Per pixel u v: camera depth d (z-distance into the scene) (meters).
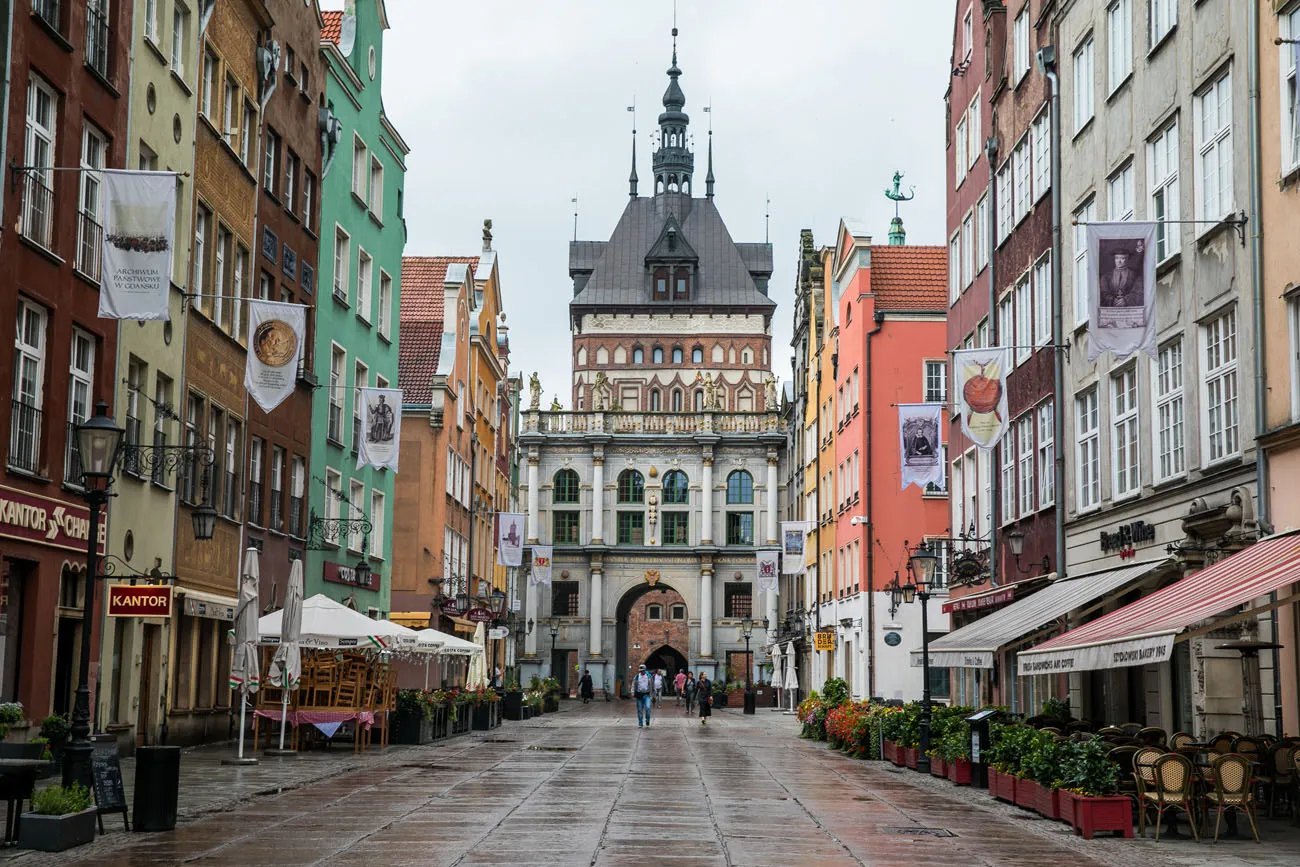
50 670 24.52
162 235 21.06
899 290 59.09
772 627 100.00
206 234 33.28
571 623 101.81
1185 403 24.28
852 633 60.84
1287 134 20.84
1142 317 20.98
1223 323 23.08
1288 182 20.67
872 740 33.38
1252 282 21.70
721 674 100.94
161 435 30.62
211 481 33.28
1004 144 37.00
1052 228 31.95
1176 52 25.05
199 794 21.27
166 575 29.28
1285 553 18.52
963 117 42.91
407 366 59.28
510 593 89.94
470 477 66.12
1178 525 24.59
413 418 57.91
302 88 41.38
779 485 102.38
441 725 41.00
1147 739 20.50
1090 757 18.31
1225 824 18.61
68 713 25.83
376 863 14.34
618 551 101.94
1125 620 19.69
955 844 16.81
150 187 21.14
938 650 29.39
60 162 24.72
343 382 46.72
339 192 45.84
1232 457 22.34
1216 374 23.30
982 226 40.19
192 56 31.66
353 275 47.88
